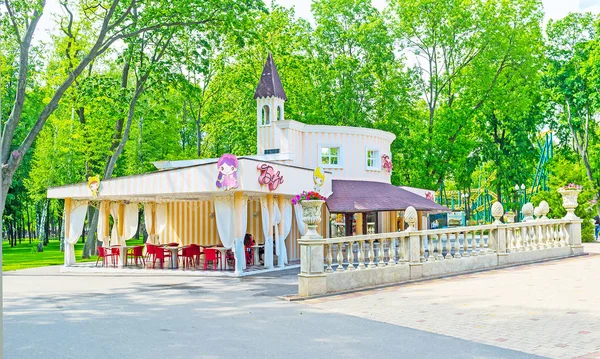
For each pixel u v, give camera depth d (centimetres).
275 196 2164
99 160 3747
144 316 1084
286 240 2538
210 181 1862
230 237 1969
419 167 4059
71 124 3578
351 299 1239
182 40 2948
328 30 3975
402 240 1533
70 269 2219
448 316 994
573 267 1675
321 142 2706
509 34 4091
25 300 1362
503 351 738
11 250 4438
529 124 4994
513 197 5212
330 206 2436
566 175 3572
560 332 834
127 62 3078
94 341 846
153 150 4259
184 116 4844
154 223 2730
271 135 2702
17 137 4381
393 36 4288
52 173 3891
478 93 4175
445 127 4081
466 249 1697
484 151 4884
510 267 1739
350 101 3856
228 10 2433
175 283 1716
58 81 3203
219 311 1134
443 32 4125
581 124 4819
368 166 2889
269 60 2884
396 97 4031
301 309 1135
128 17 2705
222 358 729
